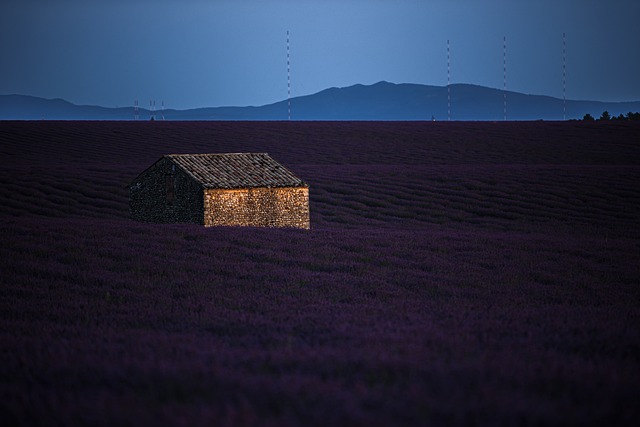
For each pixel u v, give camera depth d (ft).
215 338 88.22
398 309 116.26
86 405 52.49
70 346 80.43
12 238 197.67
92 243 195.83
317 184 422.41
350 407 50.39
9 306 117.50
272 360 68.33
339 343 80.48
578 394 55.98
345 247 203.21
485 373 61.46
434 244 213.87
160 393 56.65
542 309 118.21
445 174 452.76
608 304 128.26
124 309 115.65
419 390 54.85
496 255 195.62
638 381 61.00
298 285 142.20
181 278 149.38
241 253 186.29
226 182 269.03
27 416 52.11
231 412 49.29
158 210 287.07
